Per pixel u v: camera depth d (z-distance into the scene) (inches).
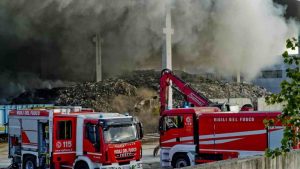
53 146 582.6
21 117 647.8
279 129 586.9
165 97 896.3
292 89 223.8
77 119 582.9
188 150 663.1
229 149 627.5
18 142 657.0
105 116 575.2
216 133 641.0
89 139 567.8
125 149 571.5
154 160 837.2
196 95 870.4
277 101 227.6
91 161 564.7
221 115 637.9
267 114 595.2
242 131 617.3
